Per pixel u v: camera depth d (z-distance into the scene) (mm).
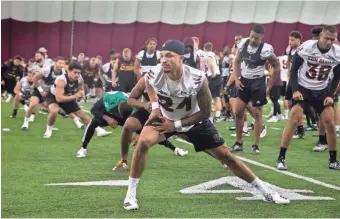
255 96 7520
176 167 6629
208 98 4434
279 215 4434
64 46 26125
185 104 4457
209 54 11945
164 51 4199
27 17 25656
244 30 26141
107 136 9727
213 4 26047
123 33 26312
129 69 12531
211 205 4754
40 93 10461
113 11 26078
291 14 25719
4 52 25672
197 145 4625
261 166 6797
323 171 6504
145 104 5137
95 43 26250
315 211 4578
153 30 26391
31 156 7379
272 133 10438
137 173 4574
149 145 4469
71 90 9109
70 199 4938
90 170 6410
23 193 5164
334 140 6602
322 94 6445
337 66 6305
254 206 4723
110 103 6812
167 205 4746
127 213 4465
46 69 10188
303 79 6438
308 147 8547
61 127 11062
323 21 25484
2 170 6324
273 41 25969
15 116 12812
